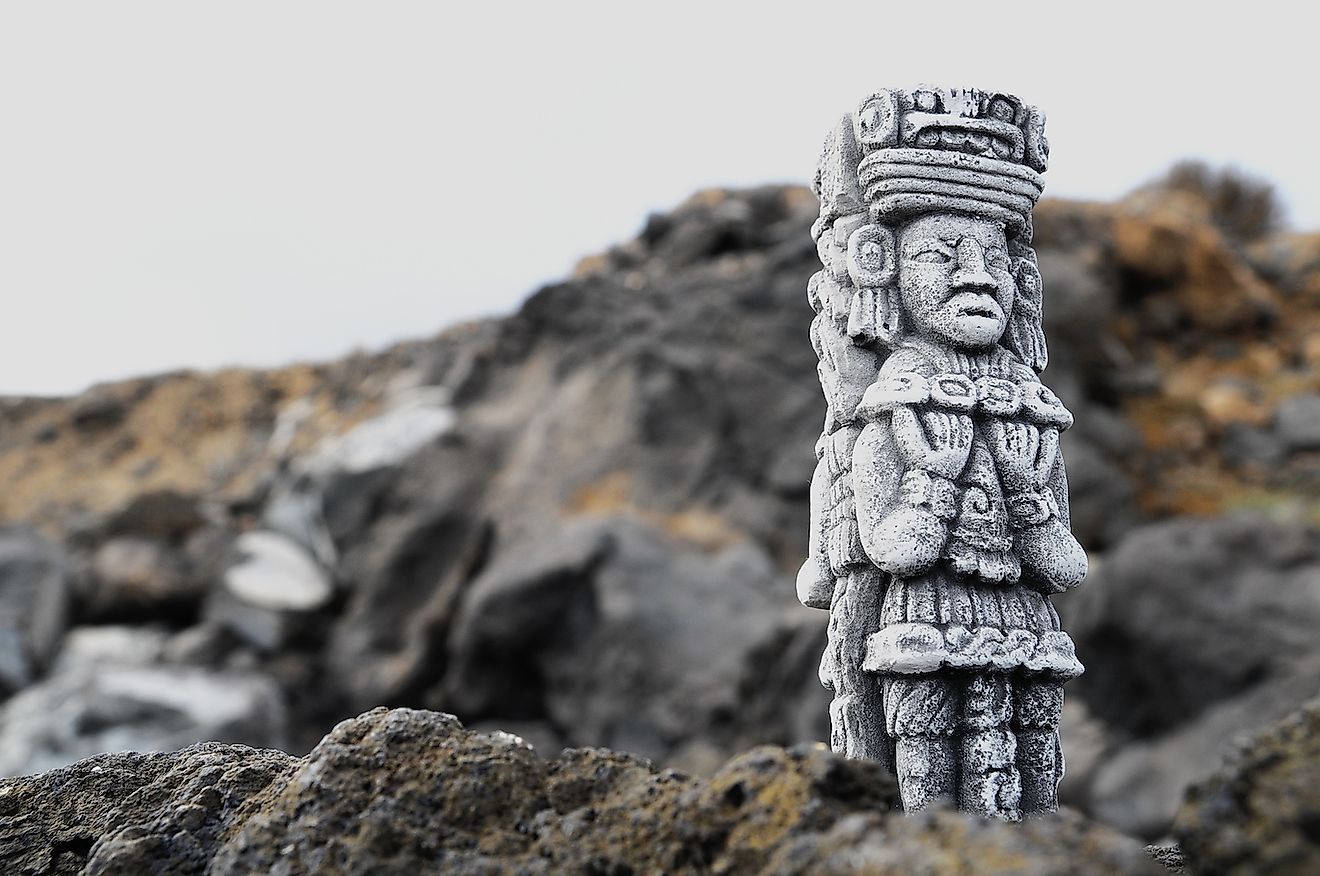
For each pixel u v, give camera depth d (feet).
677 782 11.05
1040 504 15.33
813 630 46.93
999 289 15.75
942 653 14.42
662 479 60.80
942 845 8.93
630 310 68.49
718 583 53.31
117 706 53.11
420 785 11.41
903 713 14.70
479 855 10.81
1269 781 9.06
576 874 10.43
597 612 52.60
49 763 51.47
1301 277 87.25
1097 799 42.91
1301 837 8.71
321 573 65.26
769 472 60.54
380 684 59.21
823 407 62.23
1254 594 43.45
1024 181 15.90
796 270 67.05
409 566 62.28
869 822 9.43
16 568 62.85
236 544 67.87
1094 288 73.20
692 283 68.49
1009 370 15.80
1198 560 44.52
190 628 66.28
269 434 90.22
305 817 11.21
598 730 50.44
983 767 14.57
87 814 13.66
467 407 69.87
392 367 89.30
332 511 64.69
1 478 91.61
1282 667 42.01
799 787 10.12
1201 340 79.71
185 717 53.06
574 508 60.18
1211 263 81.20
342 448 68.69
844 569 15.52
